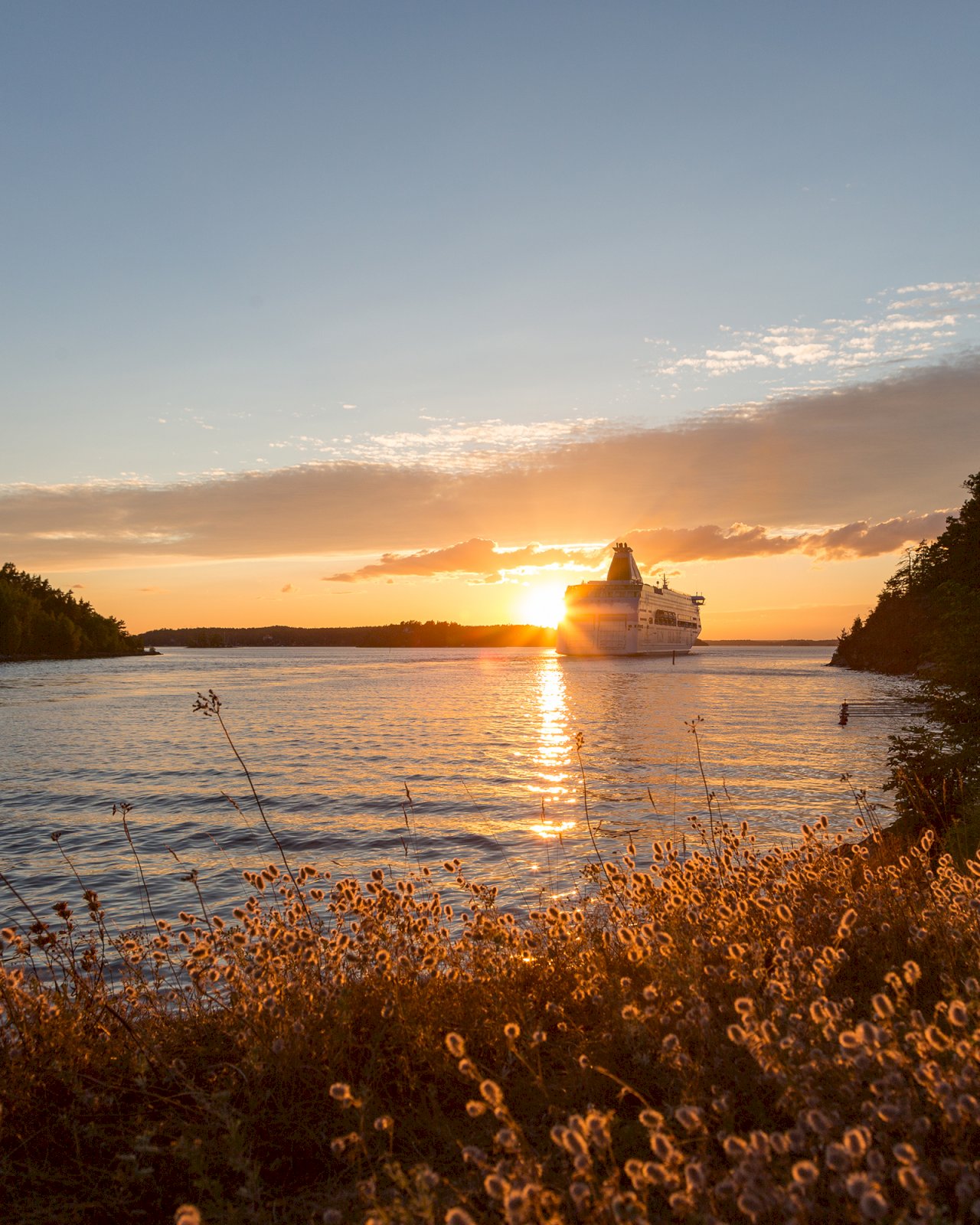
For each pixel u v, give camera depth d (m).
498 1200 2.83
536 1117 3.81
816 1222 2.66
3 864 16.75
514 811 23.22
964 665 18.14
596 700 78.56
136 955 5.85
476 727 51.72
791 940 4.71
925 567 53.28
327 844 18.88
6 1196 3.50
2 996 4.71
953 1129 2.78
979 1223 2.49
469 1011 4.74
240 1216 3.17
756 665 195.25
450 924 9.70
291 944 5.06
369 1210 2.89
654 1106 3.72
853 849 8.22
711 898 5.93
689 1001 4.10
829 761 33.94
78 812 23.61
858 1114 3.12
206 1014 5.04
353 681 115.94
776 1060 3.29
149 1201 3.52
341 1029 4.32
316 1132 3.81
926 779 16.44
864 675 134.00
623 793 25.95
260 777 30.86
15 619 189.12
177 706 69.50
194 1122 3.84
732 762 33.72
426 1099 4.04
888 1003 3.28
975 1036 3.05
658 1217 2.83
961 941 4.73
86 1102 4.08
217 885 14.48
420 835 19.81
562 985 5.20
